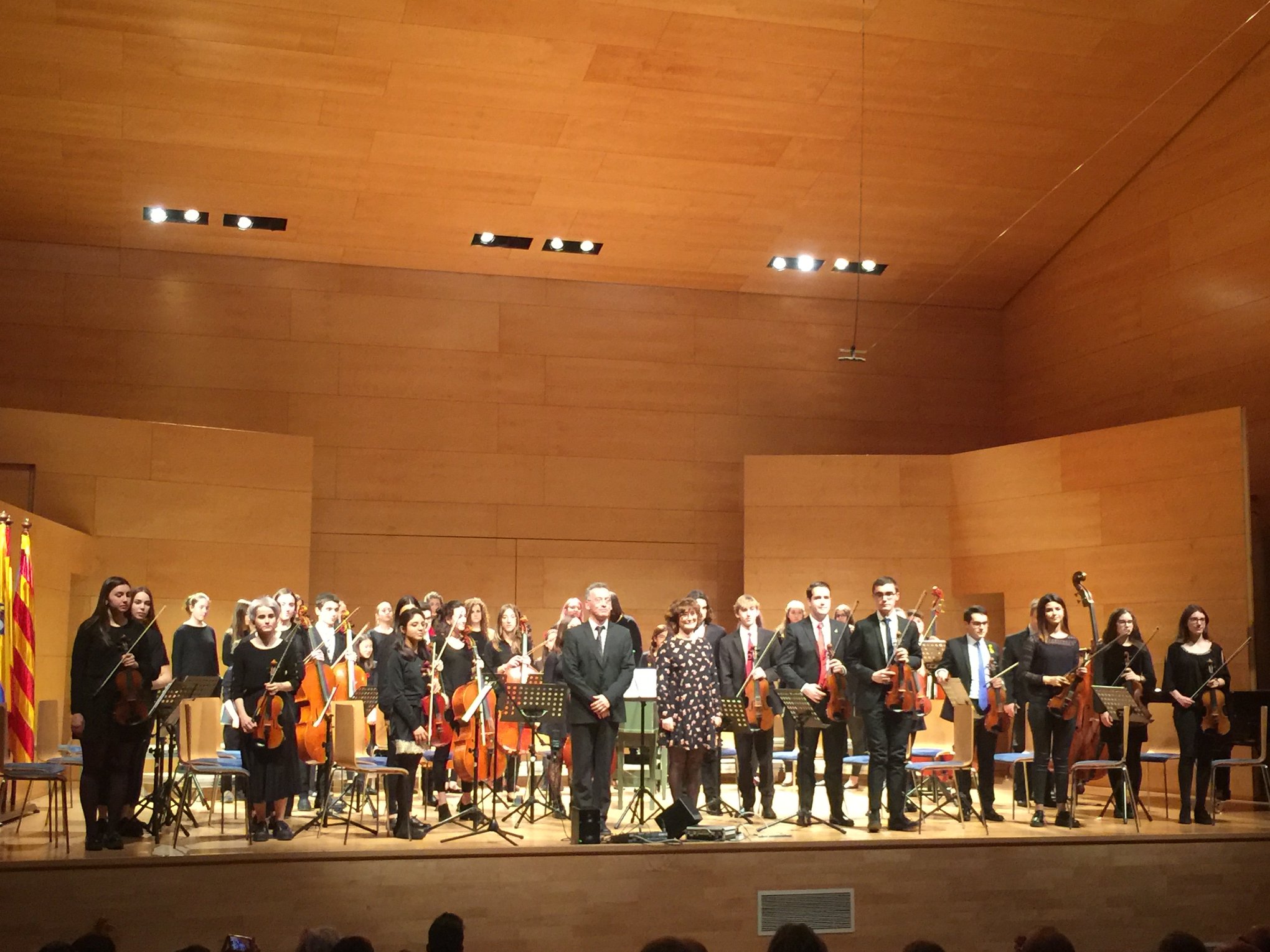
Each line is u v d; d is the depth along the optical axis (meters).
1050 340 14.61
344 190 12.62
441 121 11.77
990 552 13.09
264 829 7.95
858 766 11.50
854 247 14.18
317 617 10.74
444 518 13.86
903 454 15.03
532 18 10.59
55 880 7.08
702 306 14.84
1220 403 12.16
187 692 7.33
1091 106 12.17
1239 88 11.97
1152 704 11.23
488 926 7.66
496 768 8.48
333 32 10.62
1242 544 11.05
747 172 12.73
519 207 13.11
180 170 12.15
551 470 14.21
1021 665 9.34
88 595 11.22
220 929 7.29
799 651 9.02
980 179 13.11
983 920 8.27
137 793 7.98
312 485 13.42
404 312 14.00
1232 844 8.68
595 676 8.26
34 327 12.92
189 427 11.89
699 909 7.93
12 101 11.12
